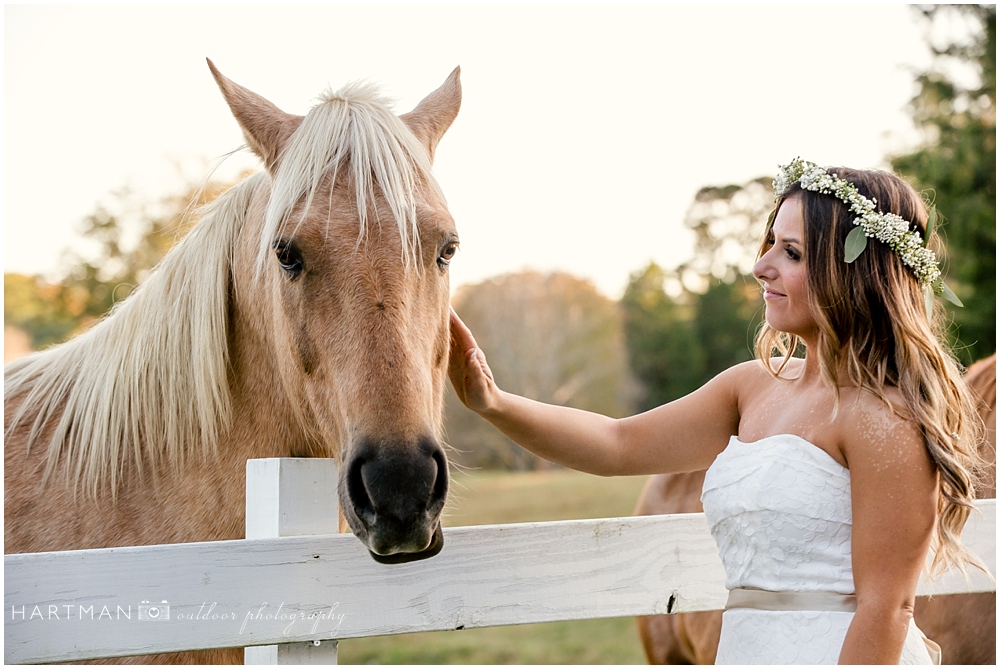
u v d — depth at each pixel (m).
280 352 1.81
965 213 14.85
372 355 1.55
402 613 1.65
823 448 1.61
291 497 1.64
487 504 14.41
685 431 1.99
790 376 1.87
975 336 14.25
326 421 1.68
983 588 2.07
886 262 1.63
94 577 1.46
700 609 1.91
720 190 32.00
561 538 1.80
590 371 29.38
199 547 1.52
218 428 1.95
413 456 1.46
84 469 2.01
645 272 31.89
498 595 1.73
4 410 2.19
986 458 2.60
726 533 1.70
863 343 1.62
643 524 1.88
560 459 1.94
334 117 1.75
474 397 1.91
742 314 28.55
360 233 1.62
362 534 1.47
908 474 1.49
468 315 29.78
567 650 7.12
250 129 1.88
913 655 1.59
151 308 2.01
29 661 1.41
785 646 1.55
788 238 1.71
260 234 1.90
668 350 28.83
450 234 1.74
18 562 1.42
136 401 1.98
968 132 15.88
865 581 1.50
